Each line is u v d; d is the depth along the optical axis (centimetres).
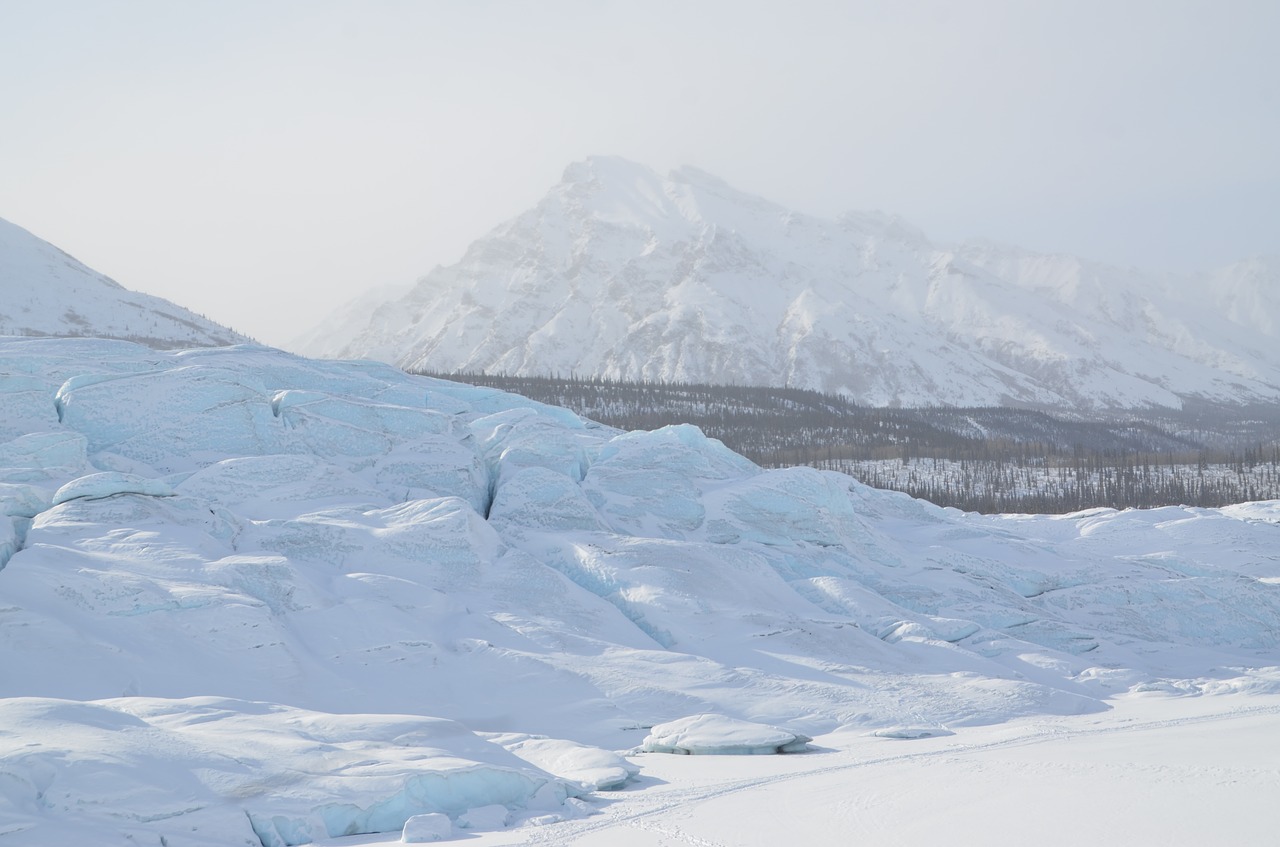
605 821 2623
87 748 2422
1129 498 19288
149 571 4403
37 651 3641
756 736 3753
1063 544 9600
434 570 5228
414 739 2980
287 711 3188
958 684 4900
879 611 5953
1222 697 5150
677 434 7994
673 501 6838
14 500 4838
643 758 3662
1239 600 7088
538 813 2711
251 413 6425
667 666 4666
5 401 6069
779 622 5253
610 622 5103
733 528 6750
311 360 8225
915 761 3481
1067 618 6881
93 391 6278
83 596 4022
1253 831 2397
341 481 6009
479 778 2689
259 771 2541
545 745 3516
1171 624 6906
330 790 2503
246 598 4319
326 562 5138
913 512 8931
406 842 2377
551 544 5869
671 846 2373
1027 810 2669
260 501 5694
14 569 4081
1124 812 2614
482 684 4256
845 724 4288
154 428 6191
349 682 4103
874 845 2380
